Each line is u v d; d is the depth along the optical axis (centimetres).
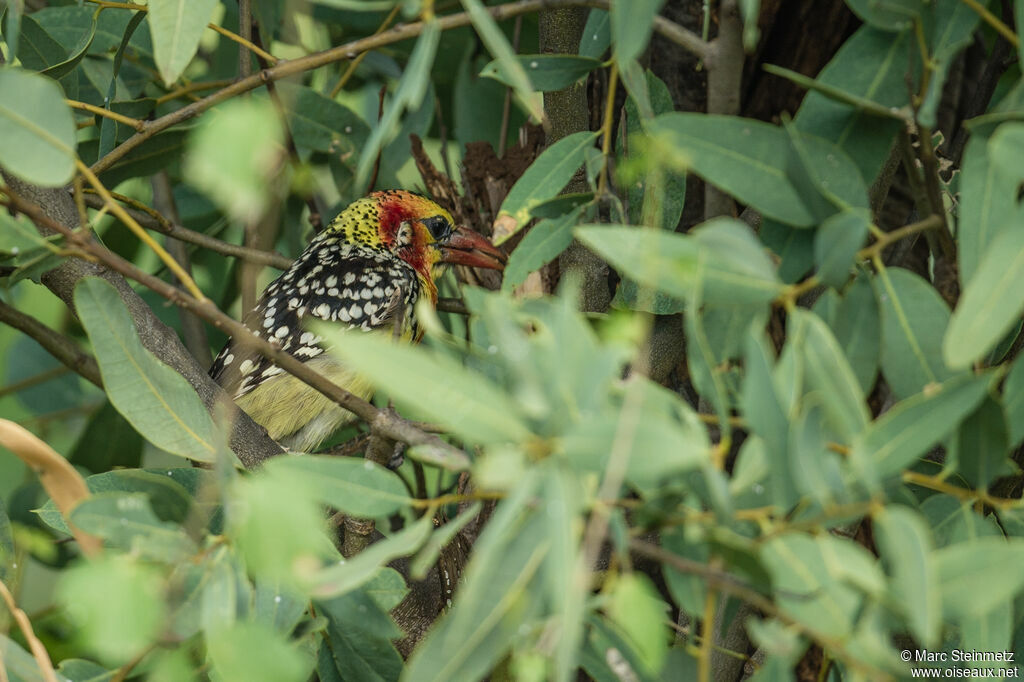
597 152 472
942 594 304
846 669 375
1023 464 448
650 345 576
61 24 683
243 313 706
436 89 877
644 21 330
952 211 543
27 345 829
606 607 345
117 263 384
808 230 382
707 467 291
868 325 368
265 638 316
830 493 302
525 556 287
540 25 616
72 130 362
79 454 741
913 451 314
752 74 654
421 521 343
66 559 664
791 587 306
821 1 631
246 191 250
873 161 379
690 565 303
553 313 324
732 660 505
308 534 289
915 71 379
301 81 782
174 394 412
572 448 284
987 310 311
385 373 288
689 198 650
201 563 354
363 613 394
